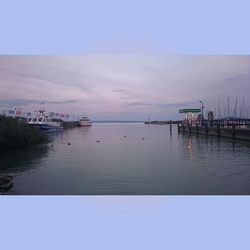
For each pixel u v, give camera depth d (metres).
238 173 21.20
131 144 43.50
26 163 25.41
